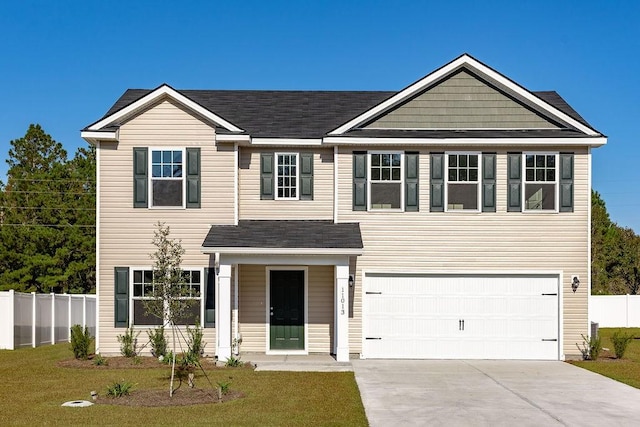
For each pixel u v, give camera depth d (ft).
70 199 136.36
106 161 63.72
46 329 78.13
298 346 64.95
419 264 63.67
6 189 148.97
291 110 72.43
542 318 63.52
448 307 63.72
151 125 63.98
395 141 63.21
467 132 64.03
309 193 66.13
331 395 44.14
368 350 63.46
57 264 127.85
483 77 65.05
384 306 63.67
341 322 60.08
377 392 45.96
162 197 63.82
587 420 38.29
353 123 64.39
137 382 48.91
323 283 65.21
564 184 63.52
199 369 54.75
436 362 61.16
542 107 64.28
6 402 41.55
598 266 148.36
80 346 60.34
